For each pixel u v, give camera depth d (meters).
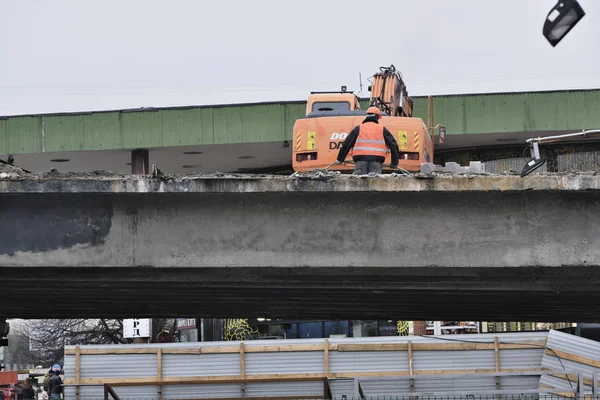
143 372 27.66
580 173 21.80
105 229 22.56
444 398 26.47
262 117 49.78
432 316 36.41
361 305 31.73
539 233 21.98
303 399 27.05
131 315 35.88
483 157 53.66
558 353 26.31
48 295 28.78
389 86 35.16
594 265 21.84
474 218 22.08
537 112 48.56
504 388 26.59
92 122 50.50
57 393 37.47
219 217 22.41
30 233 22.62
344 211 22.23
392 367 27.05
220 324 53.03
